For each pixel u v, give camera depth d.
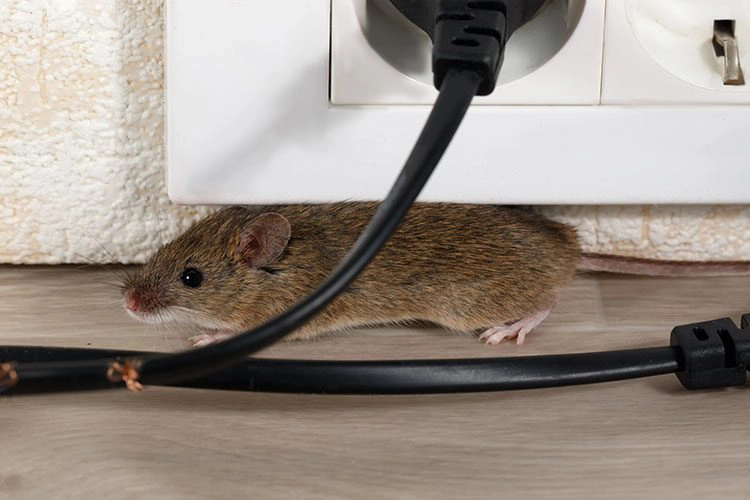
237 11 0.96
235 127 0.99
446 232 1.08
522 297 1.08
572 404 0.88
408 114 0.98
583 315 1.07
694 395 0.90
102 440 0.81
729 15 1.00
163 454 0.79
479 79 0.77
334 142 0.99
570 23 0.97
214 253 1.13
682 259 1.14
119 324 1.04
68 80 1.05
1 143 1.07
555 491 0.75
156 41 1.04
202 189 1.01
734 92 0.98
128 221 1.12
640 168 1.00
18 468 0.77
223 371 0.82
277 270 1.15
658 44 0.99
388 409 0.87
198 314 1.14
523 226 1.09
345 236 1.14
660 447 0.81
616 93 0.98
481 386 0.84
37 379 0.70
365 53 0.97
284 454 0.80
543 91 0.98
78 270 1.14
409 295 1.07
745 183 1.01
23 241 1.11
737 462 0.79
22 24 1.03
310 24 0.96
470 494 0.75
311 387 0.83
